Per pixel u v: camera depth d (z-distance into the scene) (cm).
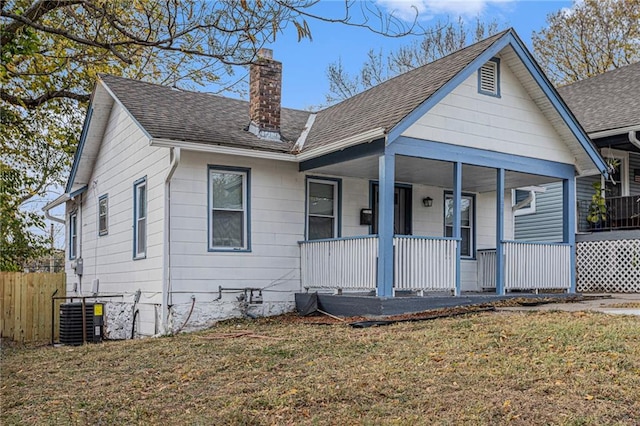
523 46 1187
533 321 836
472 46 1223
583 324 782
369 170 1237
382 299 1005
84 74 1631
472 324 845
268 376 630
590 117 1694
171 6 812
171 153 1073
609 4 2888
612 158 1672
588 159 1295
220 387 602
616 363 584
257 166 1192
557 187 1791
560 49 3064
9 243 1861
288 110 1486
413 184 1438
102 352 843
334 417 497
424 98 1062
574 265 1295
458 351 681
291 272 1214
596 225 1698
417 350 700
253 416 509
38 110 1895
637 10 2808
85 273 1605
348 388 564
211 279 1122
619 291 1496
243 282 1155
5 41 802
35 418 542
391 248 1027
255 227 1180
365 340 781
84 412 550
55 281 1323
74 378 684
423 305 1052
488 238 1550
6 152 1883
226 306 1131
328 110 1480
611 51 2898
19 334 1275
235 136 1180
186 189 1112
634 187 1780
